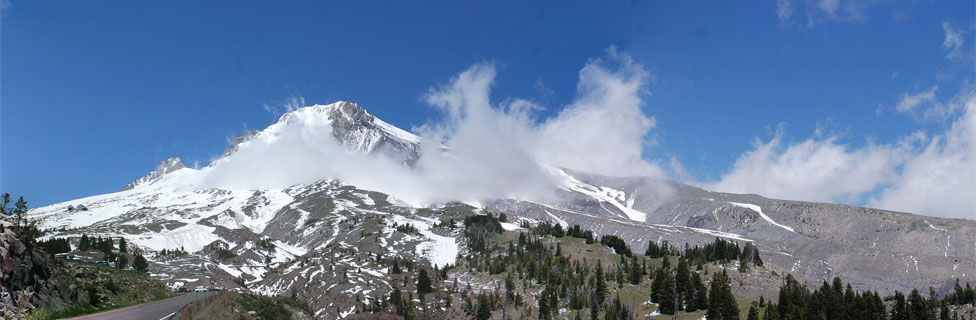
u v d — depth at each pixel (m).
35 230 154.12
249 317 180.00
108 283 151.38
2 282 93.69
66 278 121.69
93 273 154.50
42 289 106.31
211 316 146.38
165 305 141.50
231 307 177.50
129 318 110.56
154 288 186.50
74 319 104.44
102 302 131.50
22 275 100.56
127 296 153.00
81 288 125.94
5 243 99.25
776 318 194.88
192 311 135.62
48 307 103.62
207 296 182.12
